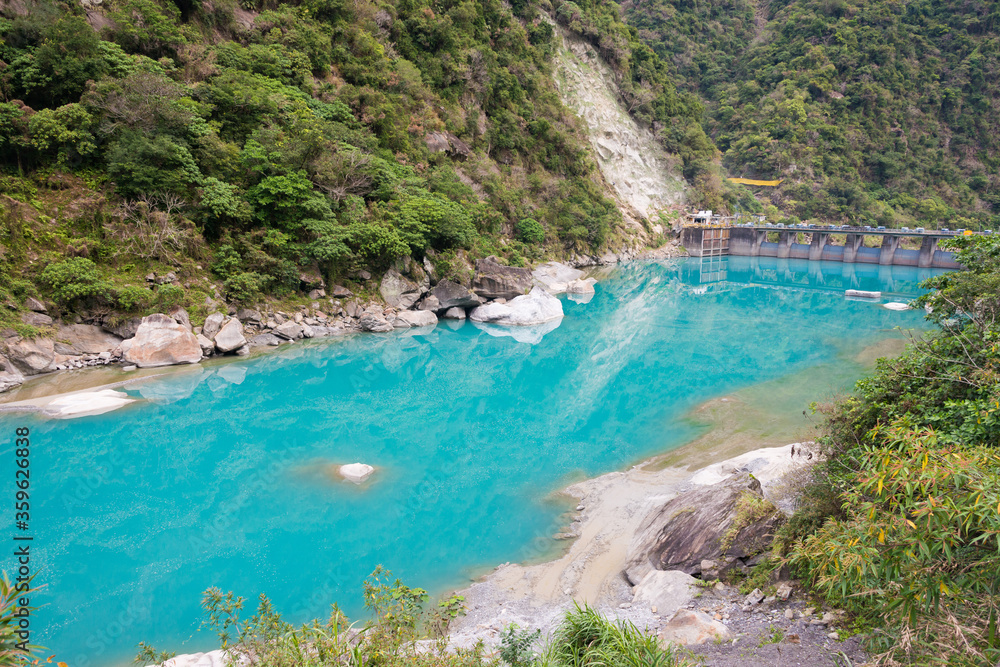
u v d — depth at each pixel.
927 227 118.62
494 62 74.25
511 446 22.69
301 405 27.00
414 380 31.27
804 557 9.98
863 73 141.12
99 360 29.41
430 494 18.69
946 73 146.75
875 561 7.05
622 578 13.53
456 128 64.06
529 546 15.56
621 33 106.19
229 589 13.55
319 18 55.50
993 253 13.33
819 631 9.26
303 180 38.66
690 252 92.25
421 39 64.88
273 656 8.01
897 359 13.24
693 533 12.84
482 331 42.50
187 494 18.45
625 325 44.84
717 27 170.62
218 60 44.12
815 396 27.42
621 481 19.38
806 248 89.50
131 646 11.52
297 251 37.72
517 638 9.13
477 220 55.56
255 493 18.61
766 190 126.19
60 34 33.16
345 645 8.06
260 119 41.12
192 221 34.78
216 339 32.47
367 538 16.00
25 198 30.11
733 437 22.81
